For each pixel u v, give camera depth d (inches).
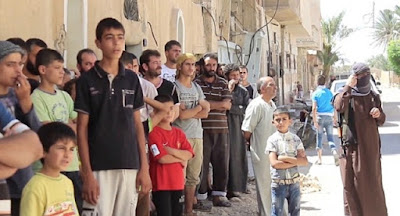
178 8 530.6
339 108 269.7
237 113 341.7
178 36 535.2
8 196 115.3
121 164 173.9
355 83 268.2
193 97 282.0
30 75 202.7
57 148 147.3
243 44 776.3
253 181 412.8
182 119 277.4
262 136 281.9
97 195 172.1
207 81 314.8
